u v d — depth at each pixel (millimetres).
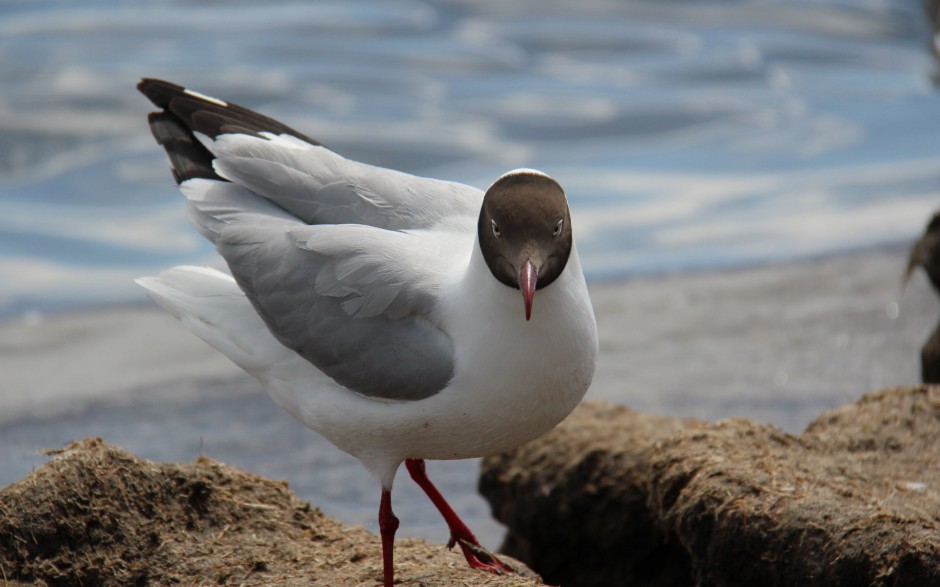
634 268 17719
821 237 18266
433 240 8227
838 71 24781
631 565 10352
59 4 27234
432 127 21422
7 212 19375
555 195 7484
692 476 8797
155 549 8602
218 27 26000
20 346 16156
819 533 7957
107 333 16594
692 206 19562
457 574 8469
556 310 7555
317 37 25531
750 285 16844
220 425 13719
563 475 10438
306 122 21234
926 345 12312
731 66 24781
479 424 7883
